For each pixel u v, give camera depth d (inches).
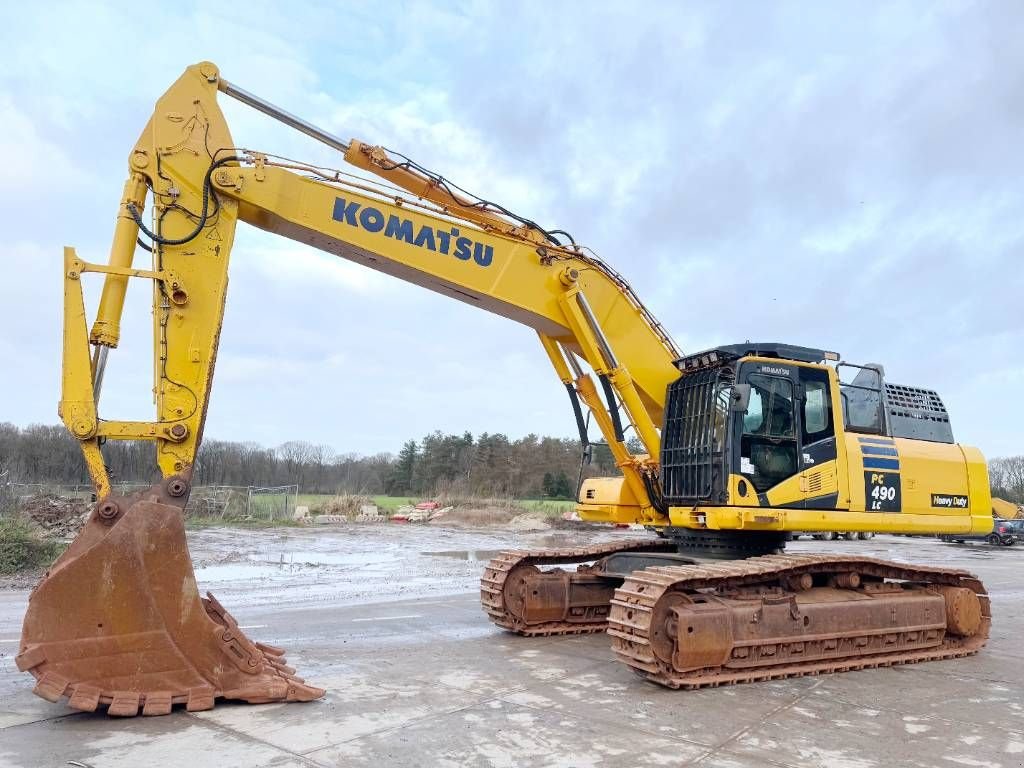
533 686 278.2
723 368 338.6
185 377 253.9
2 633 355.9
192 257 263.6
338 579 588.4
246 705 240.5
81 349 238.2
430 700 254.8
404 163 318.3
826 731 235.8
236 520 1098.7
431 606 466.9
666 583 286.8
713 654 288.7
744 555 356.5
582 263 351.6
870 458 364.2
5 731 213.0
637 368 363.9
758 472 334.0
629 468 362.9
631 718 242.2
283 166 286.8
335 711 238.2
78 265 241.8
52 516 878.4
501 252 331.0
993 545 1296.8
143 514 228.5
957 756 215.2
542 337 367.9
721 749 215.0
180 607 231.9
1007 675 323.9
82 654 220.2
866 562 352.8
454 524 1252.5
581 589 394.9
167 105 269.9
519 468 2171.5
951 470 391.5
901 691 291.1
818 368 357.7
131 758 192.9
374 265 314.5
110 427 239.6
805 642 318.7
